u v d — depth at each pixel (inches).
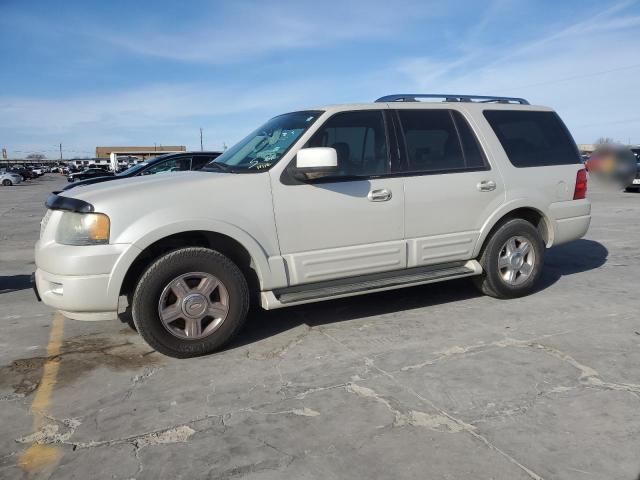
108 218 149.6
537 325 180.5
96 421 124.3
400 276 188.4
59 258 149.3
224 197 160.4
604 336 168.6
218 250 170.9
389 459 105.3
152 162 395.5
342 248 176.2
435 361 151.9
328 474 101.3
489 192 200.5
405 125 190.1
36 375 151.6
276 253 167.2
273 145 179.2
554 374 141.3
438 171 191.9
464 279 244.5
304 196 169.8
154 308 153.1
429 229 190.5
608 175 763.4
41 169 3388.3
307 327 184.9
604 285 233.8
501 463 102.8
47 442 115.8
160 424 122.0
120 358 162.6
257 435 115.7
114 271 148.6
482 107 209.0
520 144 213.3
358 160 179.8
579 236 227.9
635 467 100.7
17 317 210.2
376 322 187.9
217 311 161.0
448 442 110.5
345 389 136.2
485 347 161.5
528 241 211.2
